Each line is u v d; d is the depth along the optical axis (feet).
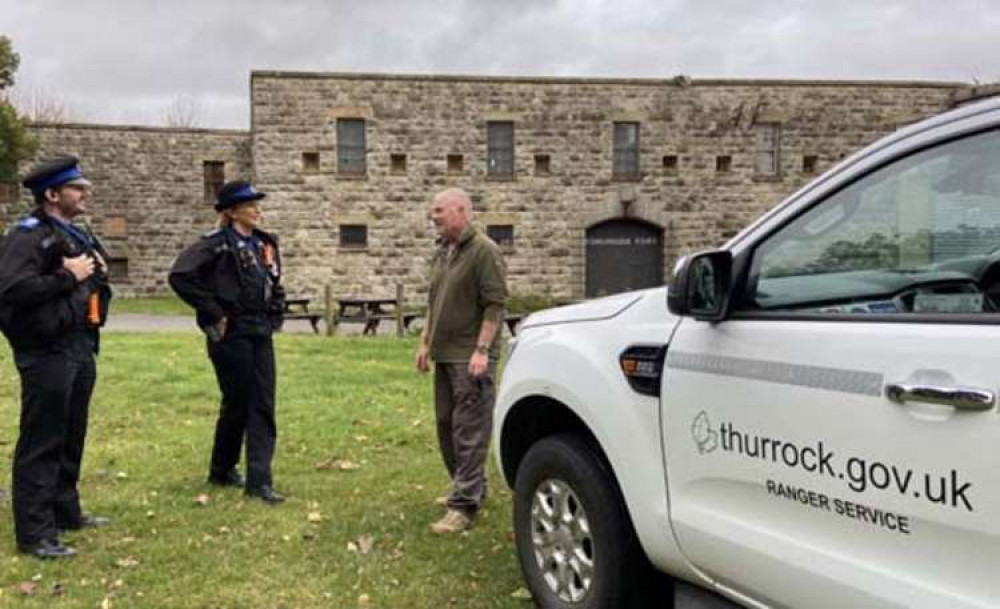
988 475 6.88
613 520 11.61
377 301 66.74
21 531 15.52
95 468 21.66
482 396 17.12
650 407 10.62
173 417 27.99
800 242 9.38
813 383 8.44
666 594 11.77
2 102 92.07
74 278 14.85
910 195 8.50
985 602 6.97
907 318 7.94
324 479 20.94
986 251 7.90
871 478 7.85
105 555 15.66
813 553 8.47
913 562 7.56
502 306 16.96
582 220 97.60
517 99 96.48
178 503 18.79
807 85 99.50
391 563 15.43
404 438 25.22
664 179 98.58
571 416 12.89
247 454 19.17
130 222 96.99
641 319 11.14
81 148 95.45
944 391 7.18
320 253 94.38
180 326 66.95
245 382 18.88
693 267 9.73
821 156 100.17
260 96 92.94
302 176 93.76
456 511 17.21
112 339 49.98
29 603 13.58
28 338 14.99
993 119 7.75
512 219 96.84
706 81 98.43
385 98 94.73
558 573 12.87
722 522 9.58
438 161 95.76
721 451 9.57
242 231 18.75
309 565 15.30
